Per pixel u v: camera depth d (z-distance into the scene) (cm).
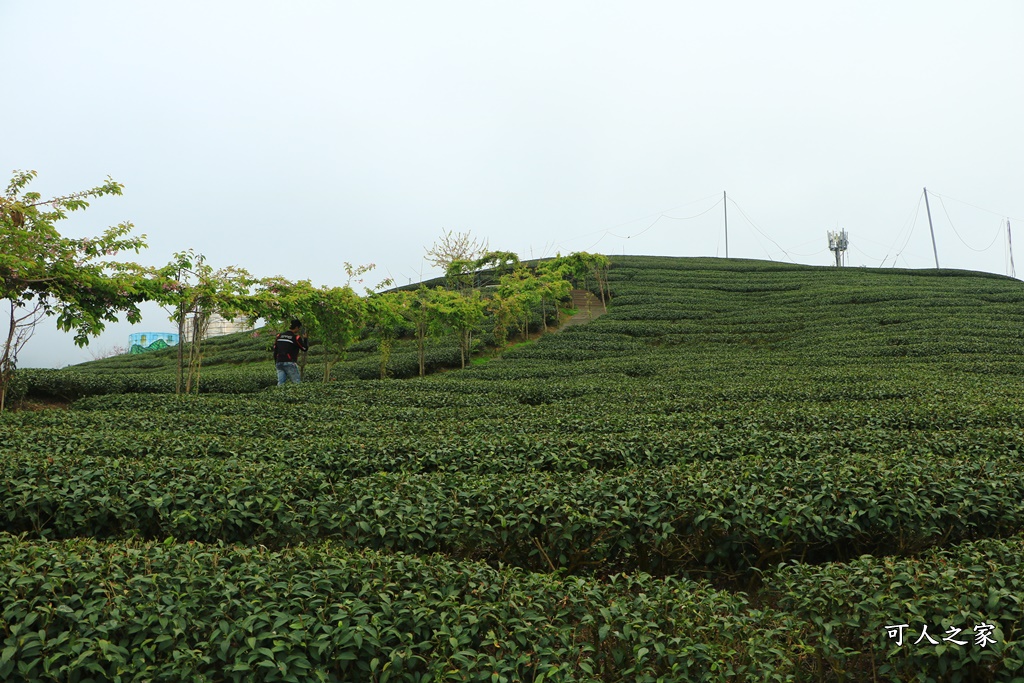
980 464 745
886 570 493
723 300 3969
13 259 1230
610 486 671
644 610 455
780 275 4784
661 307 3738
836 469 721
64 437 918
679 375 1920
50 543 528
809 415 1116
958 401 1251
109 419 1166
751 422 1100
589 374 2064
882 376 1695
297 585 447
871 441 909
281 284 1912
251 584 449
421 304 2373
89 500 653
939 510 627
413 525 609
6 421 1140
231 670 388
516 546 628
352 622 423
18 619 408
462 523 619
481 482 691
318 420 1277
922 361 2059
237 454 883
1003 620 427
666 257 6088
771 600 591
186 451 888
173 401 1470
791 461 775
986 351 2172
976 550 527
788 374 1808
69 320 1439
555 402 1480
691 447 894
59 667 383
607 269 4856
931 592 449
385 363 2380
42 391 1800
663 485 666
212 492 673
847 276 4547
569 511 620
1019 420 1080
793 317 3228
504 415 1312
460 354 2719
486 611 441
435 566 499
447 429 1107
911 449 847
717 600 482
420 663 413
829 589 471
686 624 440
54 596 426
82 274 1376
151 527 661
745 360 2216
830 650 432
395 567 492
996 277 4616
